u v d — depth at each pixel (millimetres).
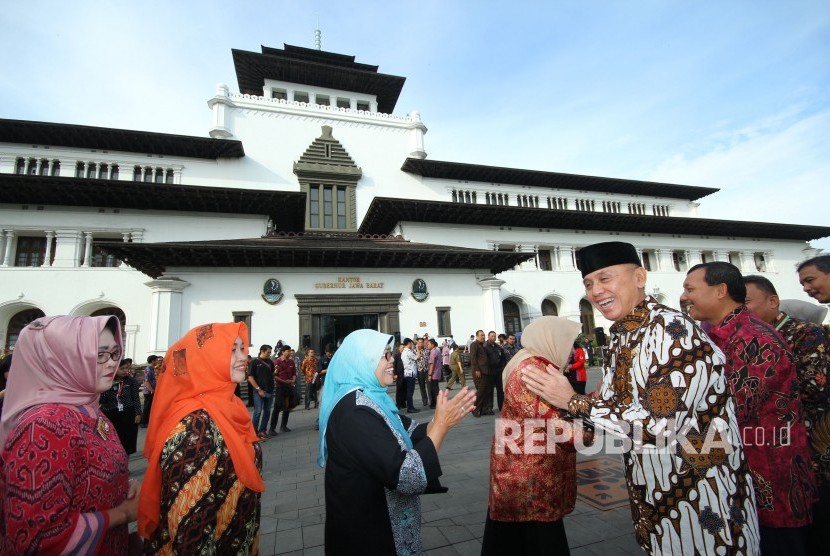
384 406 2166
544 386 2100
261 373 8461
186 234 20266
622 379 1937
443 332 19531
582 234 28156
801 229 32781
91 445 1729
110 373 1910
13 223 18422
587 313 27188
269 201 20438
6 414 1693
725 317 2604
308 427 9648
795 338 2771
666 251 30078
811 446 2588
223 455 1882
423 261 19375
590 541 3342
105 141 20953
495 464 2438
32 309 18828
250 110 24719
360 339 2279
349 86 29516
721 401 1723
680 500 1674
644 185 31516
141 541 2145
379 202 21547
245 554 1940
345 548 1874
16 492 1461
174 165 22375
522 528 2348
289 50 30812
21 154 20031
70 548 1513
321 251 17031
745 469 1795
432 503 4402
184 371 2031
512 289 25219
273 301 17203
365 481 1929
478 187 28250
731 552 1620
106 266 19844
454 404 2193
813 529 2510
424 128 27953
